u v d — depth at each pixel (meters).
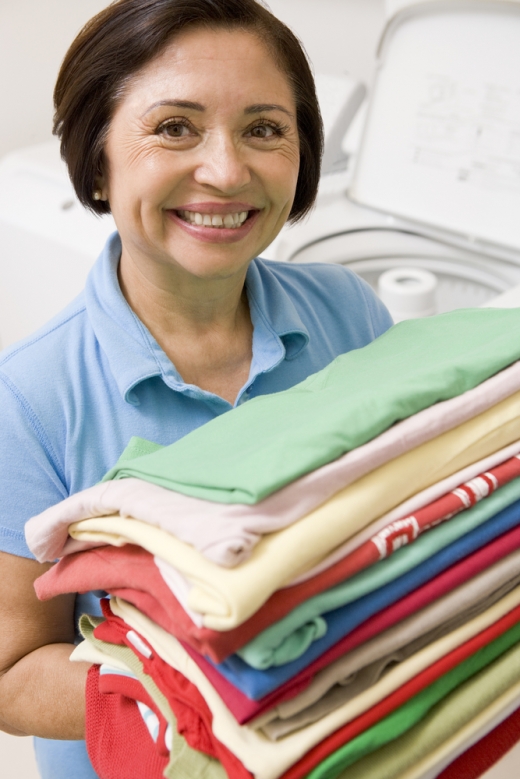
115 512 0.57
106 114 0.73
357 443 0.53
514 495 0.57
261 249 0.79
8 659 0.79
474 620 0.55
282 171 0.74
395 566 0.51
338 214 1.75
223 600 0.44
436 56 1.63
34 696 0.76
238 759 0.49
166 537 0.50
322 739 0.48
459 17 1.57
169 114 0.69
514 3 1.48
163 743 0.56
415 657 0.52
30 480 0.77
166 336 0.84
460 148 1.63
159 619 0.54
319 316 0.98
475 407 0.58
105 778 0.66
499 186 1.59
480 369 0.61
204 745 0.53
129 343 0.79
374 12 2.04
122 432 0.79
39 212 1.78
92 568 0.60
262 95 0.70
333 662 0.50
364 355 0.76
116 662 0.64
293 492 0.49
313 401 0.64
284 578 0.45
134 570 0.56
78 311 0.84
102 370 0.80
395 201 1.73
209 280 0.78
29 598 0.79
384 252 1.73
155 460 0.59
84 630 0.68
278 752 0.46
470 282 1.75
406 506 0.53
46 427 0.78
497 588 0.58
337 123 1.89
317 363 0.93
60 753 0.88
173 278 0.78
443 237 1.70
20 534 0.77
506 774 0.62
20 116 2.26
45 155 1.95
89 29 0.72
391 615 0.51
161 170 0.70
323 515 0.49
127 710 0.65
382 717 0.50
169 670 0.56
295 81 0.77
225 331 0.86
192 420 0.81
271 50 0.72
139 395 0.79
